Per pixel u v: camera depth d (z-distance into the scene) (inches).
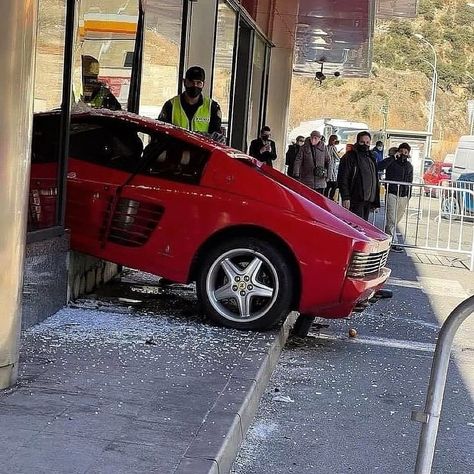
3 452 168.2
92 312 303.1
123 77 399.9
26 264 265.1
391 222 685.3
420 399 263.1
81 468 163.6
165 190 299.3
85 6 351.6
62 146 297.3
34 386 212.5
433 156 3395.7
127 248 302.7
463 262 634.2
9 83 201.3
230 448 189.5
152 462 169.8
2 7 198.2
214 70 532.4
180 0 472.7
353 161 589.6
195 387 224.8
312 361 298.8
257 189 295.0
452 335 153.9
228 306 302.7
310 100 3486.7
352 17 694.5
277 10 681.0
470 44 3782.0
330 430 228.7
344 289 287.9
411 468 205.6
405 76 3604.8
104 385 218.8
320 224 289.4
